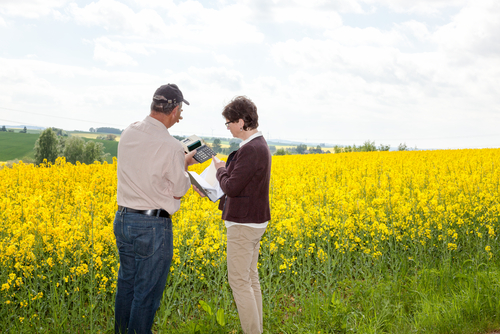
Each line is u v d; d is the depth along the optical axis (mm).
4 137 89562
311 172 11719
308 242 4750
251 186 2893
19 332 3051
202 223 4840
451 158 16062
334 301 3510
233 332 3195
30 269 3439
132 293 2928
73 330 3219
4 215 4297
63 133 129625
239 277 2969
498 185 6816
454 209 5504
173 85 2838
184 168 2869
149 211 2730
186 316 3480
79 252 3473
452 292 3814
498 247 4848
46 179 7738
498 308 3436
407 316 3539
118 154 2828
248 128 2957
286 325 3359
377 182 7730
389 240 4738
